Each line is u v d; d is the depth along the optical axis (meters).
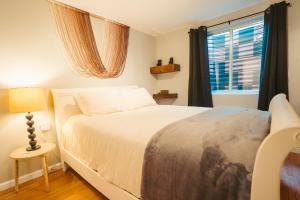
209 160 0.84
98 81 2.78
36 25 2.07
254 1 2.55
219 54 3.21
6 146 1.86
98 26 2.77
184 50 3.47
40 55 2.12
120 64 3.13
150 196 1.03
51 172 2.15
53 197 1.66
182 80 3.55
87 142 1.65
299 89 2.36
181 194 0.89
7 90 1.86
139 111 2.35
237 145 0.88
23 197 1.67
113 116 2.00
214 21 3.06
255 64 2.84
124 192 1.23
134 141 1.20
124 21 3.04
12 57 1.89
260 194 0.66
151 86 3.84
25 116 1.98
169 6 2.55
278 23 2.38
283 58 2.37
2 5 1.81
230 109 2.11
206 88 3.13
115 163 1.31
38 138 2.11
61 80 2.33
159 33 3.73
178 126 1.30
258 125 1.24
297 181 1.45
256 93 2.79
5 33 1.84
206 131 1.13
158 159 1.01
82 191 1.74
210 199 0.79
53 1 2.23
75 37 2.46
